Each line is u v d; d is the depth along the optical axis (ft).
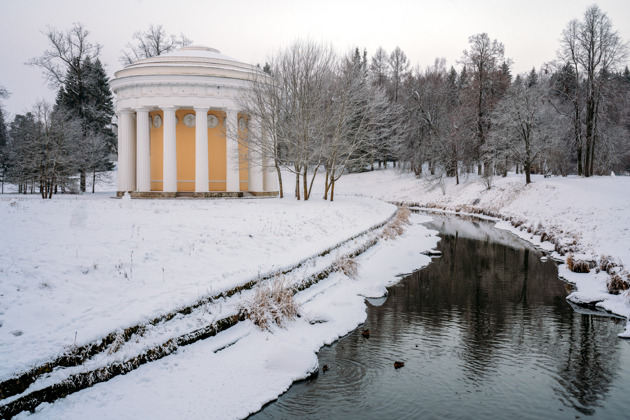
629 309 40.04
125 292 31.07
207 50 127.34
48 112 120.57
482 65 177.06
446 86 229.04
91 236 40.47
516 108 138.51
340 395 25.29
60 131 122.31
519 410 23.81
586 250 63.77
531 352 31.73
